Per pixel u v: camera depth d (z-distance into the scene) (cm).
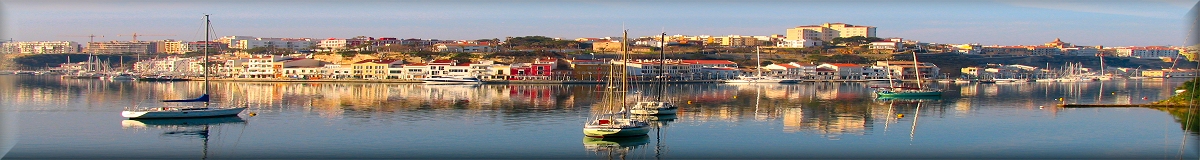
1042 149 12356
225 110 15900
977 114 17138
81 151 12262
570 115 16688
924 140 13138
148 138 13338
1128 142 13012
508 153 11919
